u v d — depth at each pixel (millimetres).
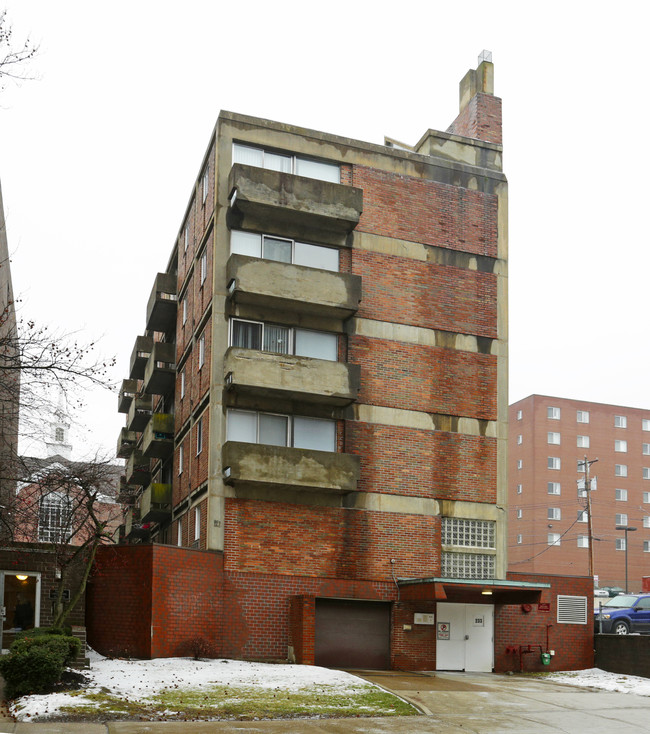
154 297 40094
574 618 31922
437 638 30281
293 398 30328
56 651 19031
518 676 29109
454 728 17141
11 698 18250
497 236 34625
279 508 29500
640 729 18047
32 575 25688
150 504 37250
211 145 32875
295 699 19312
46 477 22125
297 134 32562
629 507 95562
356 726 16844
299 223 31688
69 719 16172
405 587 29797
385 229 32969
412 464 31516
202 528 29875
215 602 27703
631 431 97812
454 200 34281
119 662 23938
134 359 46719
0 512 21578
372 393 31516
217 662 25328
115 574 26734
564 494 93188
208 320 31484
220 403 29641
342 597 29484
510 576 31766
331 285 30719
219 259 30719
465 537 31750
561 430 94875
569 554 91688
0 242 34031
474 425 32656
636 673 29422
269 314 30797
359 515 30422
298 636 27688
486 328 33656
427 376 32406
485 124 36750
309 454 29344
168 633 26109
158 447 38688
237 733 15617
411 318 32625
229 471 28422
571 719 19016
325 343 31484
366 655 29641
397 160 33781
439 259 33500
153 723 16234
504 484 32594
